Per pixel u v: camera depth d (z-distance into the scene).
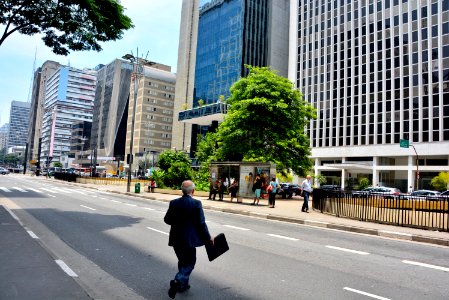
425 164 48.72
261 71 33.88
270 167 22.22
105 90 135.38
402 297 5.32
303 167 34.62
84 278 5.82
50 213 14.37
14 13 12.66
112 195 28.91
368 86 55.84
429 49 48.66
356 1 59.38
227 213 17.91
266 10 85.69
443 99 46.47
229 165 24.55
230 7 84.56
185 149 90.94
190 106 94.25
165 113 115.06
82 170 105.38
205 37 91.12
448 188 41.62
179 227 5.13
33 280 5.36
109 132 127.06
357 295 5.35
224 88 82.56
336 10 62.72
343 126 58.81
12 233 9.22
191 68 96.19
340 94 60.16
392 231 11.96
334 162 60.78
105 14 13.28
